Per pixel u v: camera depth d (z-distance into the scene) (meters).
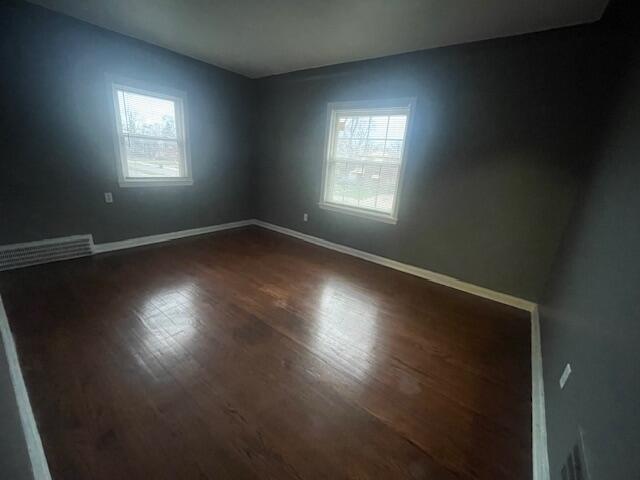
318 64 3.72
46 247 3.01
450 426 1.45
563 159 2.38
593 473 0.76
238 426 1.37
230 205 4.84
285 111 4.36
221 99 4.27
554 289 2.11
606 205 1.35
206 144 4.24
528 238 2.64
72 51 2.86
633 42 1.58
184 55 3.68
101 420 1.35
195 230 4.42
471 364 1.91
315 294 2.76
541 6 2.02
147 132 3.62
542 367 1.76
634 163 1.09
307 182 4.32
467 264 3.01
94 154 3.19
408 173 3.25
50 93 2.81
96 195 3.29
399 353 1.98
